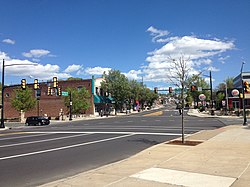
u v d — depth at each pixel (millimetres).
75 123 43000
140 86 103938
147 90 117500
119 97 77000
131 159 10688
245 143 13672
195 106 99188
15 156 12828
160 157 10852
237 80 101938
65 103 61656
